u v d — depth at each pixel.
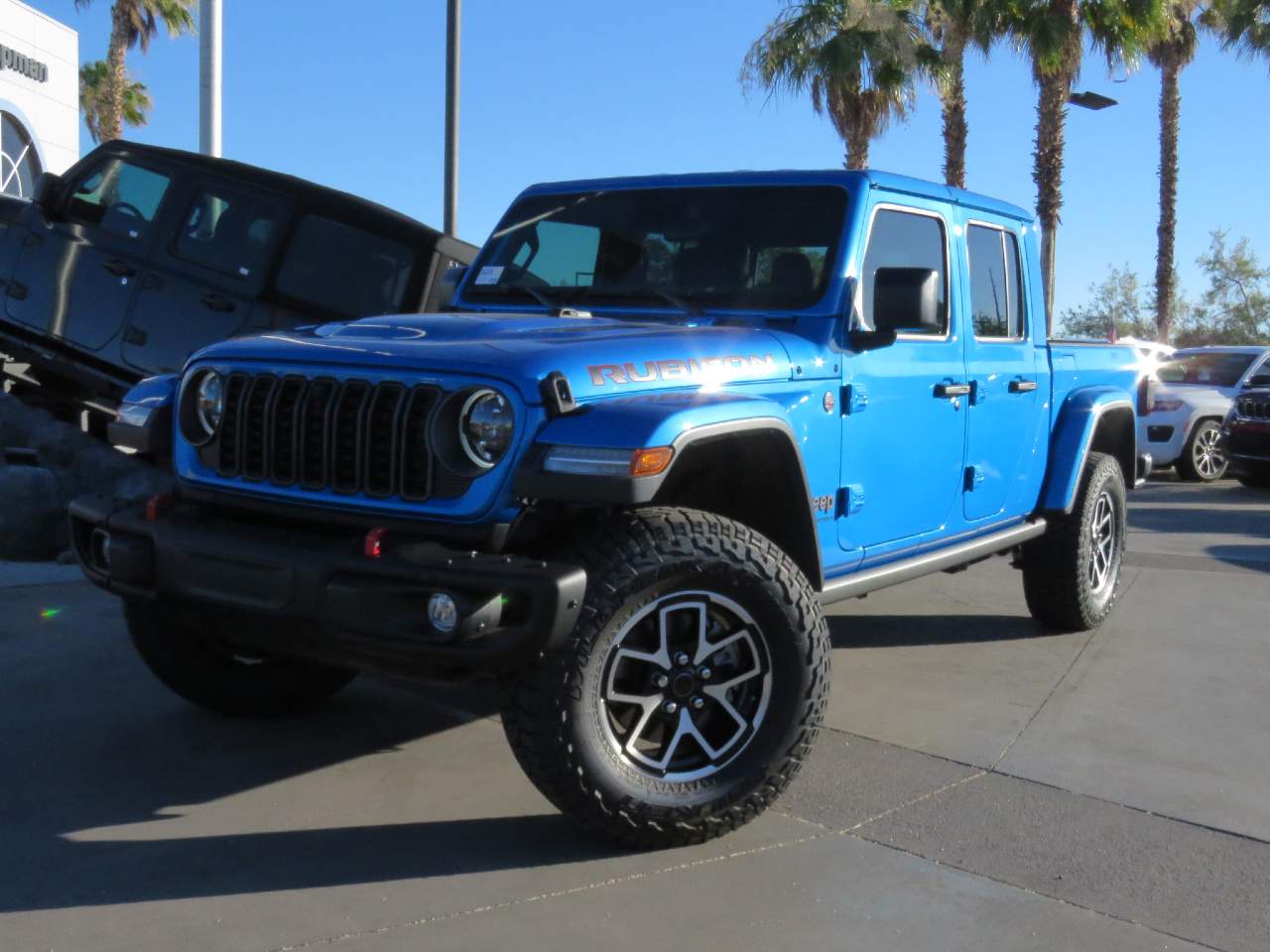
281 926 2.92
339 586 3.10
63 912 2.96
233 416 3.62
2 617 5.55
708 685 3.44
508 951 2.84
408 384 3.30
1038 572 5.96
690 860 3.35
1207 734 4.57
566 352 3.32
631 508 3.41
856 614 6.52
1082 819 3.71
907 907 3.10
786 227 4.37
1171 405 14.75
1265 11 29.28
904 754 4.28
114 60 31.06
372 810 3.64
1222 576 7.91
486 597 3.00
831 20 21.28
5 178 18.58
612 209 4.72
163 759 4.02
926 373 4.61
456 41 11.65
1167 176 32.19
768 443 3.62
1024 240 5.52
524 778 3.92
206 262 7.71
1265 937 3.00
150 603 3.57
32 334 8.07
